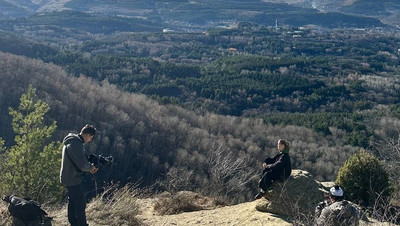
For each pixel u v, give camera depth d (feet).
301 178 23.82
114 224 20.11
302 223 19.74
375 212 20.65
